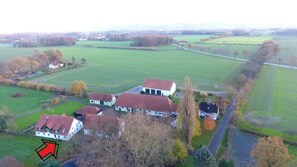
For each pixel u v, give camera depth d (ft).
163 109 326.44
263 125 298.35
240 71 534.37
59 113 342.03
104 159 208.64
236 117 303.48
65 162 226.17
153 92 406.00
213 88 450.71
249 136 275.80
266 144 190.60
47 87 434.71
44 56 637.71
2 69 548.72
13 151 249.14
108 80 516.32
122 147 228.43
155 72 584.40
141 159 212.02
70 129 277.85
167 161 217.77
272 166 186.29
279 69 586.45
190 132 246.68
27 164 227.20
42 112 347.56
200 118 315.37
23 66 565.94
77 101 387.34
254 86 452.76
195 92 404.98
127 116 276.82
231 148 251.60
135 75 558.15
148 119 261.24
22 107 367.04
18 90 447.42
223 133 280.92
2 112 314.14
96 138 242.58
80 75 560.61
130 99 348.18
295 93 415.64
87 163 207.41
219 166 201.87
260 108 350.64
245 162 228.43
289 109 347.77
